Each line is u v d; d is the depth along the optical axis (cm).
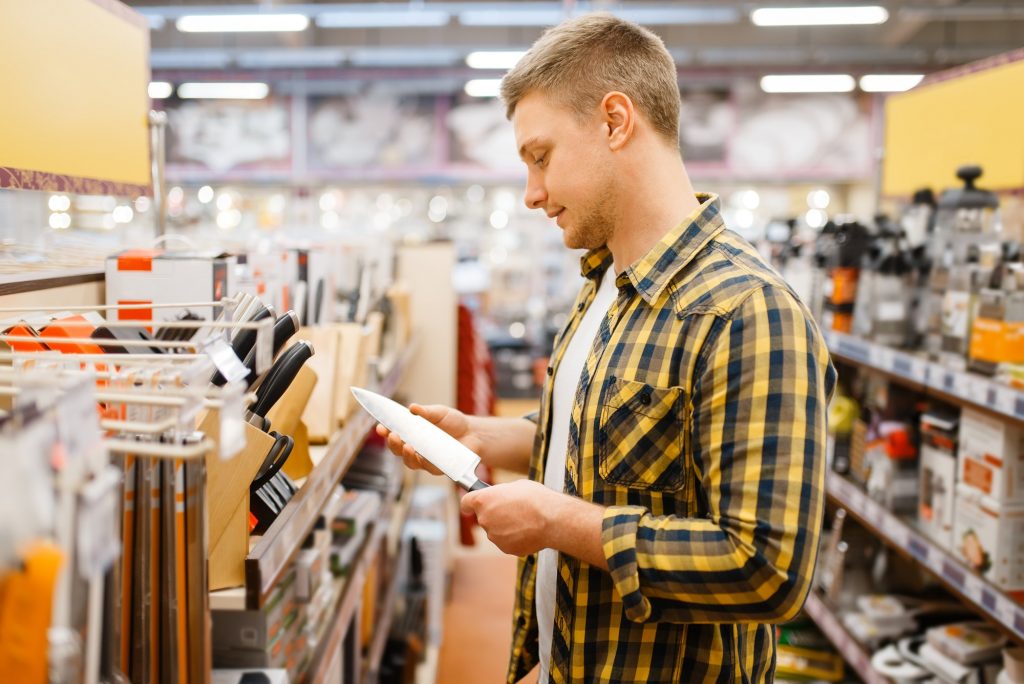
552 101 126
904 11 761
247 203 801
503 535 115
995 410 194
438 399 437
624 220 129
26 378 67
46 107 136
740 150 984
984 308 208
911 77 853
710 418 112
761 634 133
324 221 995
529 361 825
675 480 119
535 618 153
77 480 59
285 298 205
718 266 121
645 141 126
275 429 134
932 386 226
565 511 114
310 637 165
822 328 321
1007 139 270
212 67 978
